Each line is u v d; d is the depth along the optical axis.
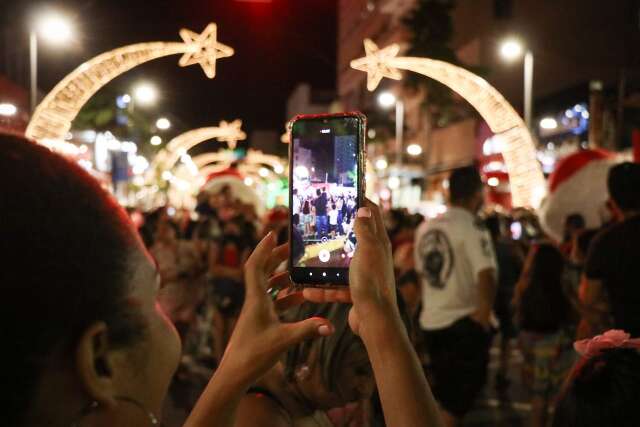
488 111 4.09
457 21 38.62
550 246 6.80
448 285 5.92
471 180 6.07
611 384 2.02
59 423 0.93
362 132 1.91
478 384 5.88
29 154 0.92
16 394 0.88
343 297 1.78
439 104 36.16
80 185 0.95
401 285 6.82
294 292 1.89
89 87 2.92
